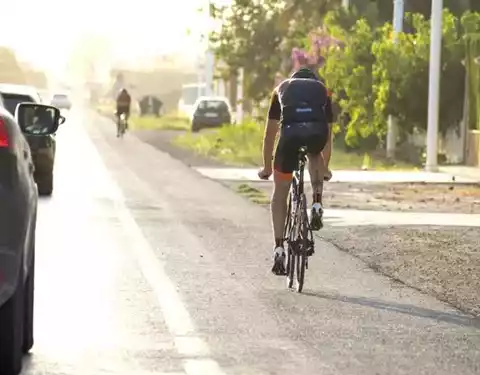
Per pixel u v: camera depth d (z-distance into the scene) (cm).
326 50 8756
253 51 11894
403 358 1997
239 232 3881
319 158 2686
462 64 8012
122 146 10244
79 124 16500
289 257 2769
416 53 7862
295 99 2659
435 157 7175
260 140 9575
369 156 8481
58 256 3216
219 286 2747
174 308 2439
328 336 2178
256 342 2108
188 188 5741
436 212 4694
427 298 2645
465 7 9531
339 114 8794
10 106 5041
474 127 7762
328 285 2806
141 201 4969
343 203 5044
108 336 2136
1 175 1694
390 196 5422
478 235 3869
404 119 7969
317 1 11350
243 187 5794
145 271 2959
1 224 1677
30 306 1973
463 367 1933
